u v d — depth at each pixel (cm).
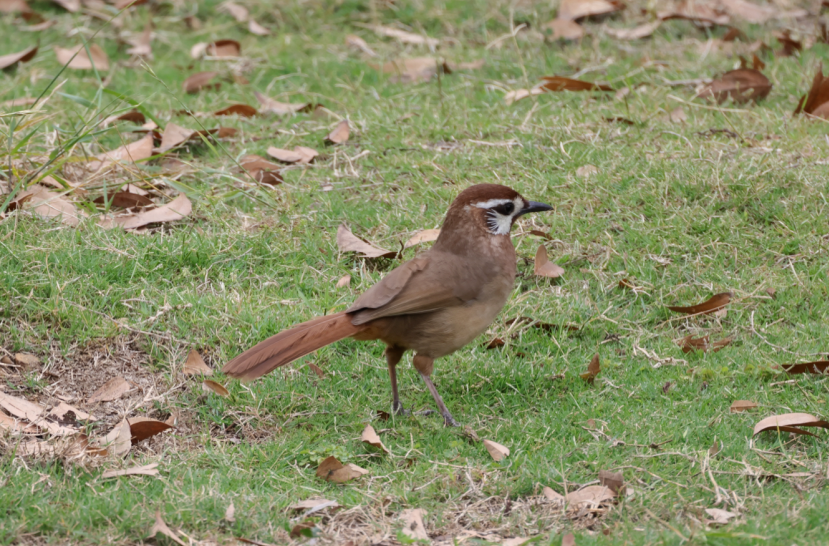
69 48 1691
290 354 802
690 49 1691
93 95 1535
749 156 1254
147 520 709
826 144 1280
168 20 1831
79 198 1205
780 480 769
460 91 1562
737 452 811
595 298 1070
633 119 1391
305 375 943
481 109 1484
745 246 1111
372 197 1241
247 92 1586
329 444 834
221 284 1048
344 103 1519
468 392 937
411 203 1211
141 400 900
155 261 1074
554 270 1091
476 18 1836
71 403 894
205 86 1584
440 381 952
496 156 1308
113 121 1405
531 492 766
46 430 847
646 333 1012
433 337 855
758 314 1027
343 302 1034
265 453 825
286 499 750
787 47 1653
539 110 1463
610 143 1327
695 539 673
